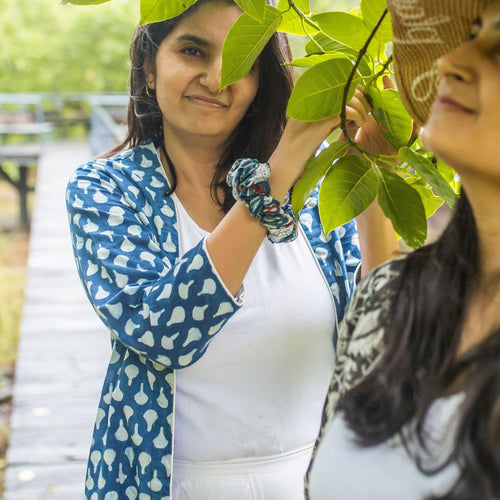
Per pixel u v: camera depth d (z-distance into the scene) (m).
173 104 1.28
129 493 1.23
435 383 0.78
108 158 1.38
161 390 1.22
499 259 0.81
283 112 1.38
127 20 14.93
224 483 1.25
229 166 1.36
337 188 1.08
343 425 0.87
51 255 6.34
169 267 1.26
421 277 0.85
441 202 1.15
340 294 1.33
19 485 3.00
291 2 1.06
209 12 1.24
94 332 4.62
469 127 0.73
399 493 0.77
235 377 1.25
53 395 3.78
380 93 1.07
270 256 1.30
